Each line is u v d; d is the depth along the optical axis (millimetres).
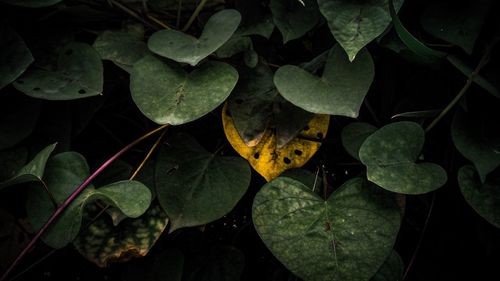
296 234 393
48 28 440
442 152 448
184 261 453
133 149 458
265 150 427
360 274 382
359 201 402
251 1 441
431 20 425
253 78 433
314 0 424
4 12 430
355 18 389
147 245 407
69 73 416
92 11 441
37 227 394
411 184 385
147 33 458
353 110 385
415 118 443
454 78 438
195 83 406
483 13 412
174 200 411
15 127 414
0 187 386
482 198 399
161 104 397
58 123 430
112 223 414
